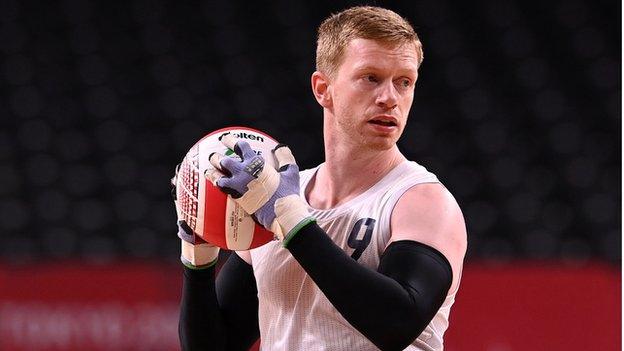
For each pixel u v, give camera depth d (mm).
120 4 35875
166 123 32125
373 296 6852
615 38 34156
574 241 26688
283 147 7582
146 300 18000
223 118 32406
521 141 30953
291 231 7027
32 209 28250
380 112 7539
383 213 7617
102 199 28828
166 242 26922
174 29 35312
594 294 16844
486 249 26281
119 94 33000
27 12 35406
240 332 8906
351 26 7703
